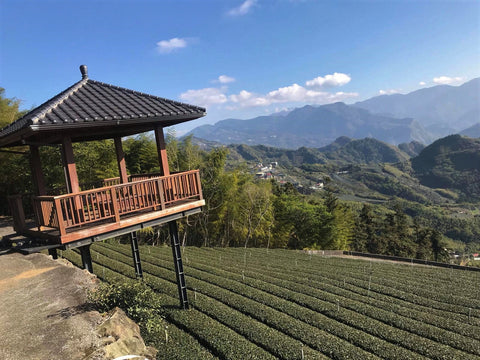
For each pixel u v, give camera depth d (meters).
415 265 28.08
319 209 40.56
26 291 8.45
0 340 6.01
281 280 18.17
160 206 9.35
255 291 15.39
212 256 25.36
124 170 10.97
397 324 12.40
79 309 7.45
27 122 6.68
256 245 36.66
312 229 38.62
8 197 9.45
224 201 29.97
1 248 7.84
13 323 6.71
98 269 17.39
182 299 12.00
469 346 10.62
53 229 8.15
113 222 8.05
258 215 33.06
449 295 16.94
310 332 11.00
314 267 23.52
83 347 5.91
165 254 23.27
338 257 30.25
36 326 6.59
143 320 8.80
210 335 10.05
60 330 6.43
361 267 24.61
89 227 7.64
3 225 16.98
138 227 8.70
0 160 20.56
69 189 7.94
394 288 18.53
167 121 9.26
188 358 8.34
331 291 16.88
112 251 22.67
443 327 12.55
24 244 7.83
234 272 20.11
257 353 9.20
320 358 9.20
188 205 9.84
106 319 7.06
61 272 9.77
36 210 8.11
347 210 47.00
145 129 9.79
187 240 32.91
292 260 26.16
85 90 9.40
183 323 10.88
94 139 10.52
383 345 10.38
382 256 31.36
